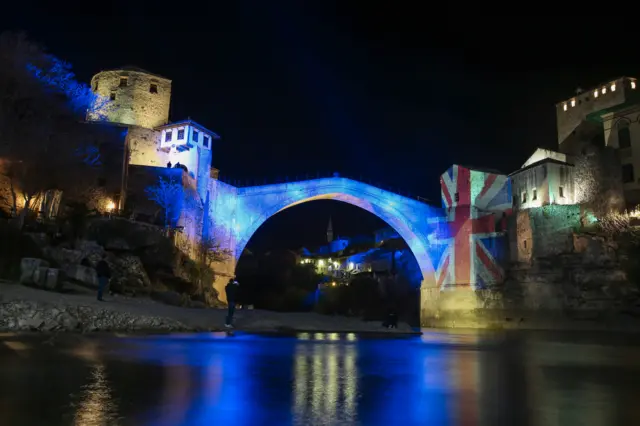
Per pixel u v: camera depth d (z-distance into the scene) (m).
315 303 91.94
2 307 15.87
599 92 64.25
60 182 41.56
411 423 4.70
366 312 82.38
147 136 58.31
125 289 34.19
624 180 56.97
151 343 12.43
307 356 10.40
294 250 112.00
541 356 12.59
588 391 6.64
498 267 58.47
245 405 5.35
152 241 40.84
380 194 65.62
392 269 87.00
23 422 4.39
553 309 51.22
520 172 62.31
